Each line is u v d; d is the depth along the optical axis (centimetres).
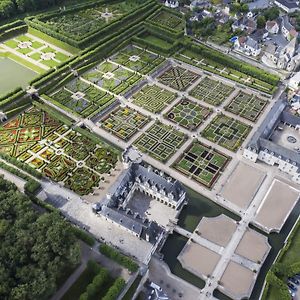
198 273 17988
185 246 19012
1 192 18075
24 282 15000
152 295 16788
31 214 17288
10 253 15525
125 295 16062
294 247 18775
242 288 17475
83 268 17075
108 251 17300
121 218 18375
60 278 16675
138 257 17550
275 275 17562
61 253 15838
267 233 19788
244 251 18838
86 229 18662
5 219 17000
